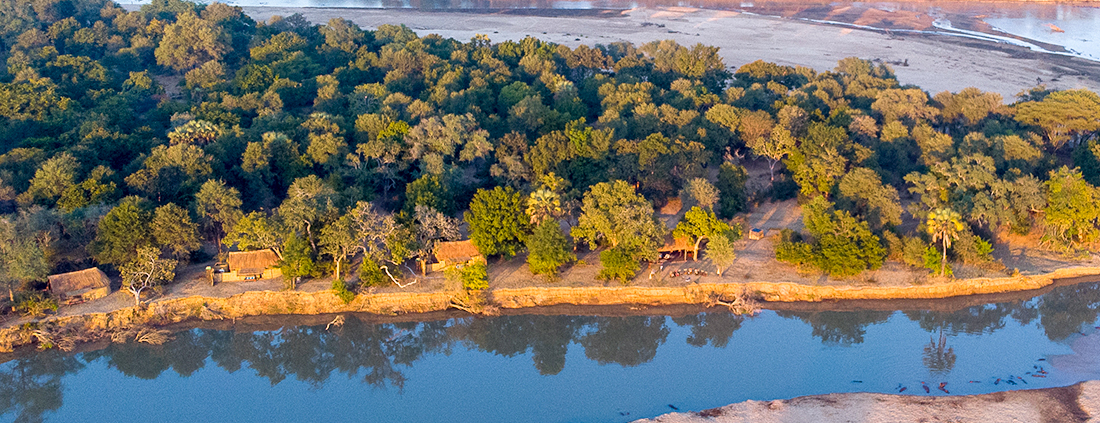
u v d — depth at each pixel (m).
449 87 188.38
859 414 87.00
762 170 159.50
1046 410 86.94
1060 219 120.38
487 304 112.62
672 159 143.12
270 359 107.94
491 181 144.25
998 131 153.88
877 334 106.62
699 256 122.38
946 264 114.12
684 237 119.50
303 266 111.88
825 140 144.50
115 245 112.31
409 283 114.69
